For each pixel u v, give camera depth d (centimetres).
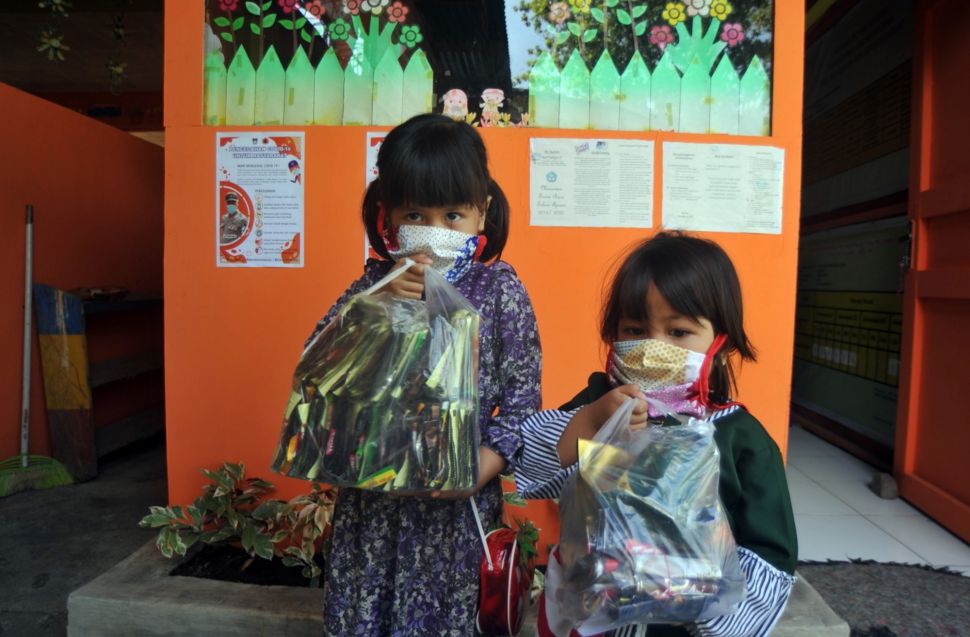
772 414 233
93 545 288
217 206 239
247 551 221
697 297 105
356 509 119
